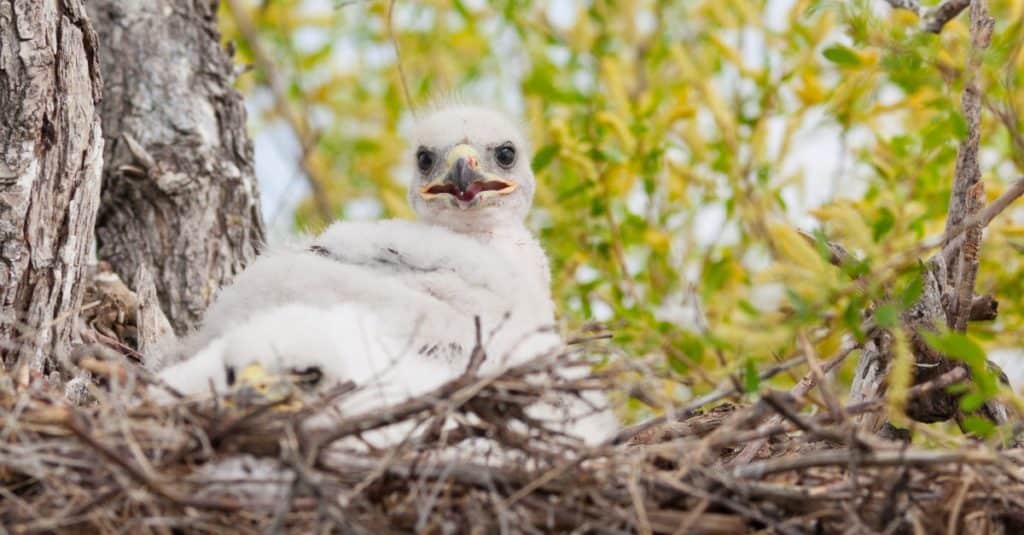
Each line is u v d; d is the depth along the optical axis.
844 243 11.70
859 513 8.37
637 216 13.73
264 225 13.27
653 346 9.85
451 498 8.15
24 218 10.09
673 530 8.16
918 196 12.48
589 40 15.97
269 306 10.12
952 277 10.76
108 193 12.69
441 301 10.26
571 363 8.59
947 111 10.84
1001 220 12.52
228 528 7.95
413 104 14.39
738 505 8.21
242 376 8.66
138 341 11.51
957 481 8.48
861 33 10.70
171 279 12.46
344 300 10.15
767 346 9.56
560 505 8.11
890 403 9.12
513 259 11.84
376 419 8.15
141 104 12.91
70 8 10.44
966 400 9.06
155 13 13.21
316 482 7.66
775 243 12.33
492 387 8.39
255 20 17.53
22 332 10.04
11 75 10.13
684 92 14.70
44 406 8.31
